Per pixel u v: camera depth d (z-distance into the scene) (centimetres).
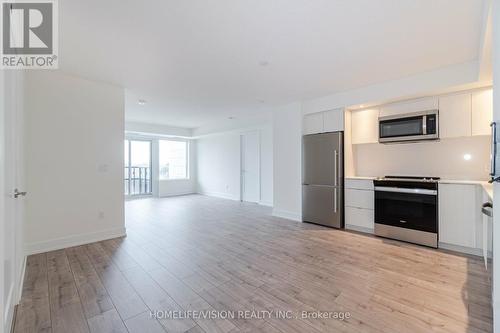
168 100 467
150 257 289
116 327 165
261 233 390
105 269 256
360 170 438
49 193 310
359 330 162
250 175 716
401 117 352
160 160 852
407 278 234
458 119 308
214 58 277
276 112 519
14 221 191
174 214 540
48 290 213
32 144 298
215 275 243
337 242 343
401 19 203
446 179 340
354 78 341
